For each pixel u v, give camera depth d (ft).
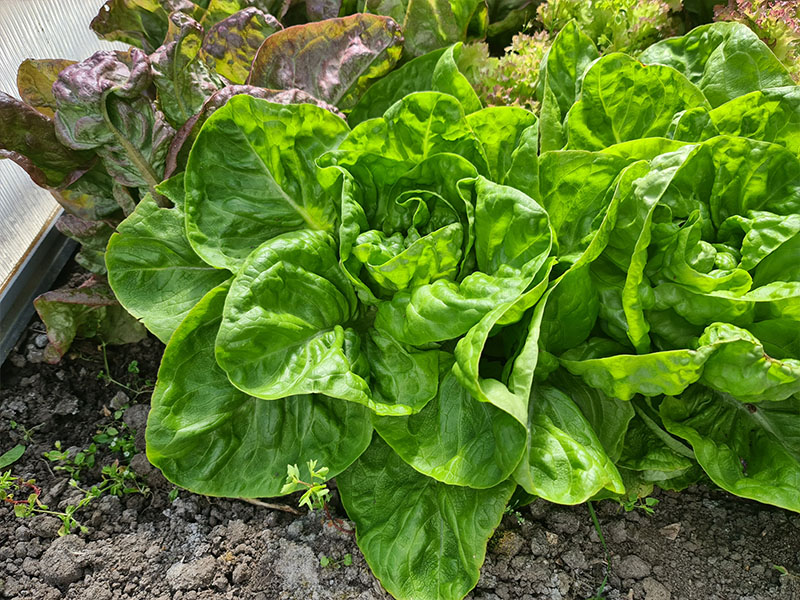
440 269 1.27
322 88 1.58
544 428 1.20
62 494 1.52
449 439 1.26
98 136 1.42
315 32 1.56
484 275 1.23
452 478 1.20
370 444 1.40
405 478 1.35
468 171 1.31
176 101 1.47
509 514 1.44
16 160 1.46
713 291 1.20
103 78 1.39
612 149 1.29
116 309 1.75
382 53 1.57
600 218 1.29
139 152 1.46
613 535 1.42
